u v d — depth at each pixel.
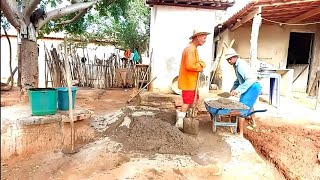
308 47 12.07
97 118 5.72
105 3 10.37
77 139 4.63
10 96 7.30
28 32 6.51
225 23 10.74
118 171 3.50
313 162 4.62
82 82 12.18
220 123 5.07
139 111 6.04
